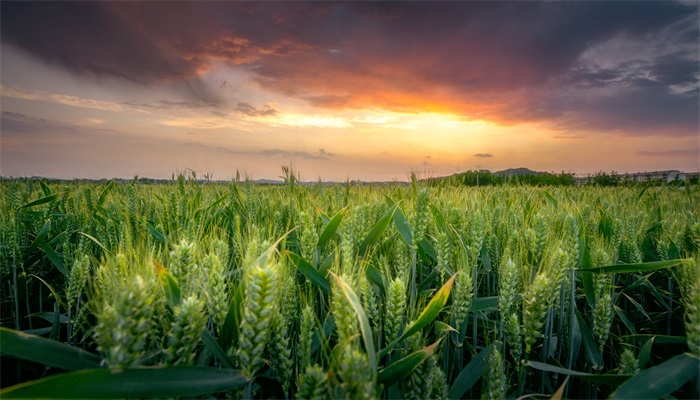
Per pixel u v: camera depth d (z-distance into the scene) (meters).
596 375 2.73
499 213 6.23
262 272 2.19
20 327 5.46
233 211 7.43
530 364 3.03
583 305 5.18
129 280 2.47
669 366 2.54
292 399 2.90
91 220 6.77
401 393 2.81
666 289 5.77
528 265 4.46
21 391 1.69
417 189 7.29
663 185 17.66
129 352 1.92
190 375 2.02
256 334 2.15
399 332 2.99
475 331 3.91
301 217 4.28
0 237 5.21
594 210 7.31
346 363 1.89
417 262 5.49
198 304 2.20
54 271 6.30
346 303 2.46
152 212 7.56
